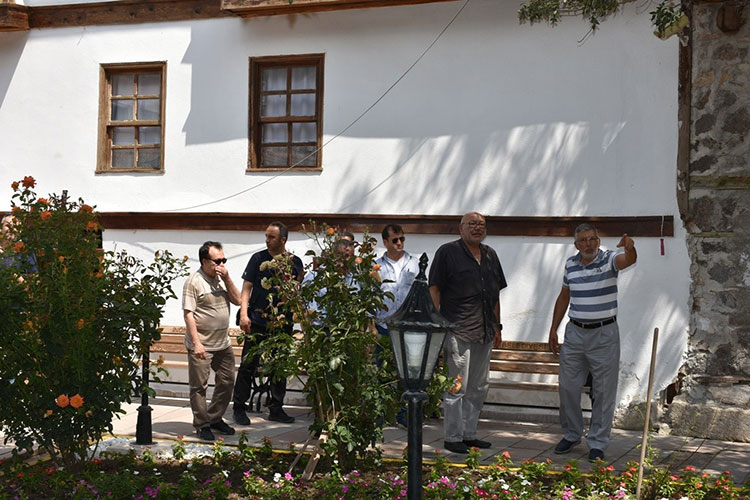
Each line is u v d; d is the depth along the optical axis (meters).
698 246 9.69
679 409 9.63
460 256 8.48
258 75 11.64
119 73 12.22
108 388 7.18
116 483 6.78
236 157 11.59
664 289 9.83
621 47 10.05
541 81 10.38
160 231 11.88
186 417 10.11
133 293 7.37
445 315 8.48
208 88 11.72
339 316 7.16
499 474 7.21
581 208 10.20
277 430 9.38
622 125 10.04
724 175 9.54
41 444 7.11
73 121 12.25
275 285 7.38
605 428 8.13
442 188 10.74
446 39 10.75
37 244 6.90
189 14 11.79
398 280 9.77
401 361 5.10
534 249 10.38
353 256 7.23
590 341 8.20
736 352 9.52
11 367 6.89
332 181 11.18
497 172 10.52
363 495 6.63
